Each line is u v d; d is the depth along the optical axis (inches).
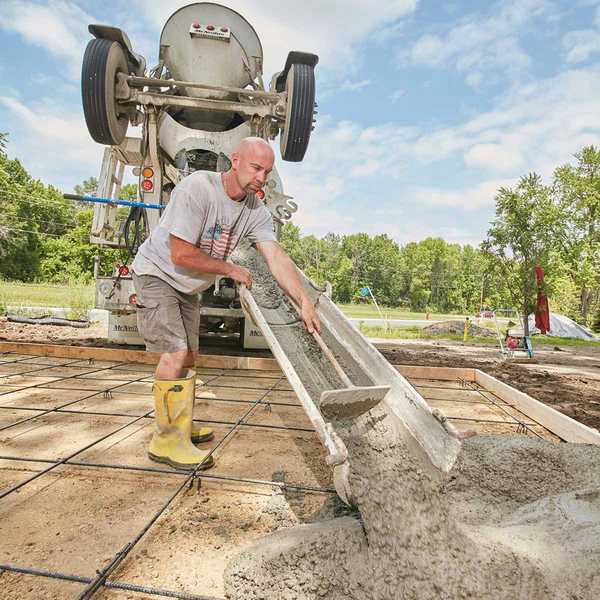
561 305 1009.5
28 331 318.0
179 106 197.3
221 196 93.7
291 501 84.7
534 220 481.7
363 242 2997.0
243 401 152.8
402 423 78.0
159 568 65.2
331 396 70.0
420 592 52.5
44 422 124.9
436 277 2925.7
